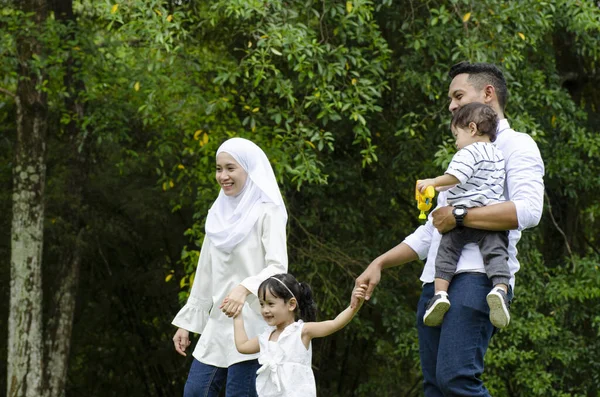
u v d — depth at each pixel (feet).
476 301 14.94
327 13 41.81
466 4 41.14
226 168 19.22
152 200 57.77
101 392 69.41
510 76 41.42
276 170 41.60
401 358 54.60
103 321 67.31
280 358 17.70
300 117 41.42
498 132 15.96
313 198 48.83
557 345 48.42
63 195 55.93
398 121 44.47
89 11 55.11
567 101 47.42
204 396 19.34
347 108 41.24
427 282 16.11
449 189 15.49
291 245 47.32
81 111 53.93
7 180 57.98
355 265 48.57
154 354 66.59
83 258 62.90
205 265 20.02
